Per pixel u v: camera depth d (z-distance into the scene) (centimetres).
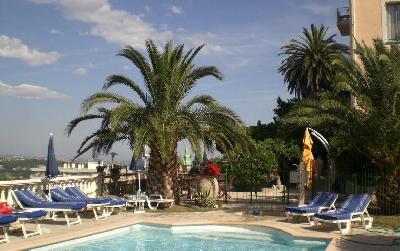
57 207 1319
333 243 1048
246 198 2239
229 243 1197
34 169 2059
